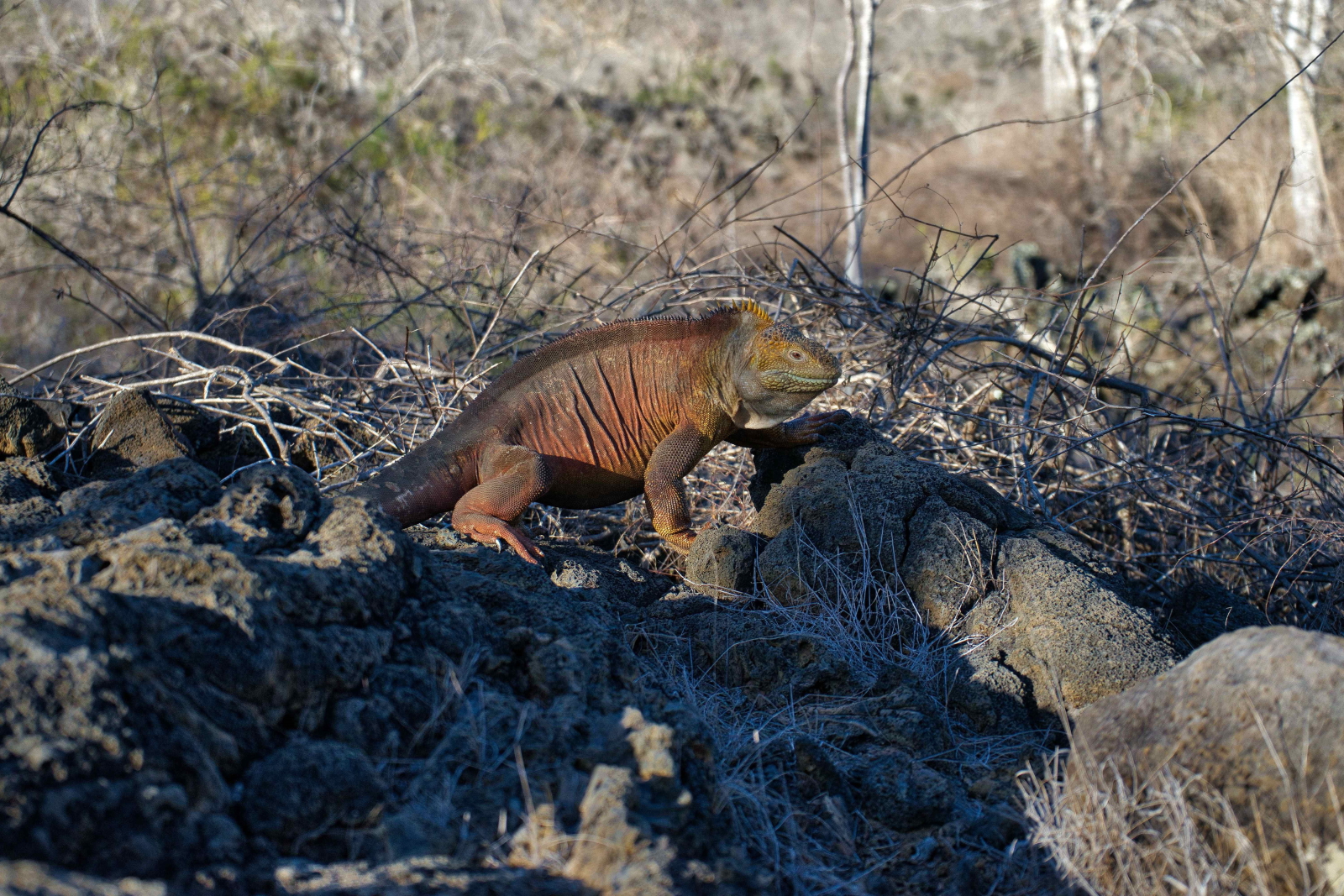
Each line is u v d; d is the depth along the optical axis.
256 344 8.76
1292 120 17.45
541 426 5.81
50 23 16.91
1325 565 6.95
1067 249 18.69
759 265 9.09
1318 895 3.18
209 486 4.29
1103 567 5.55
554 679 3.85
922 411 7.70
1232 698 3.51
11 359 12.43
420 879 2.86
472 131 18.92
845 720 4.50
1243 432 7.24
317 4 20.75
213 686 3.12
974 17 27.73
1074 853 3.54
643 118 20.95
